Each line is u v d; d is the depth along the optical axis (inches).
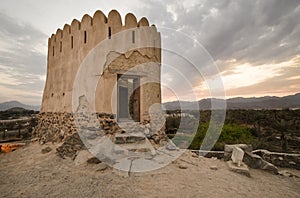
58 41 370.0
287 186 207.9
